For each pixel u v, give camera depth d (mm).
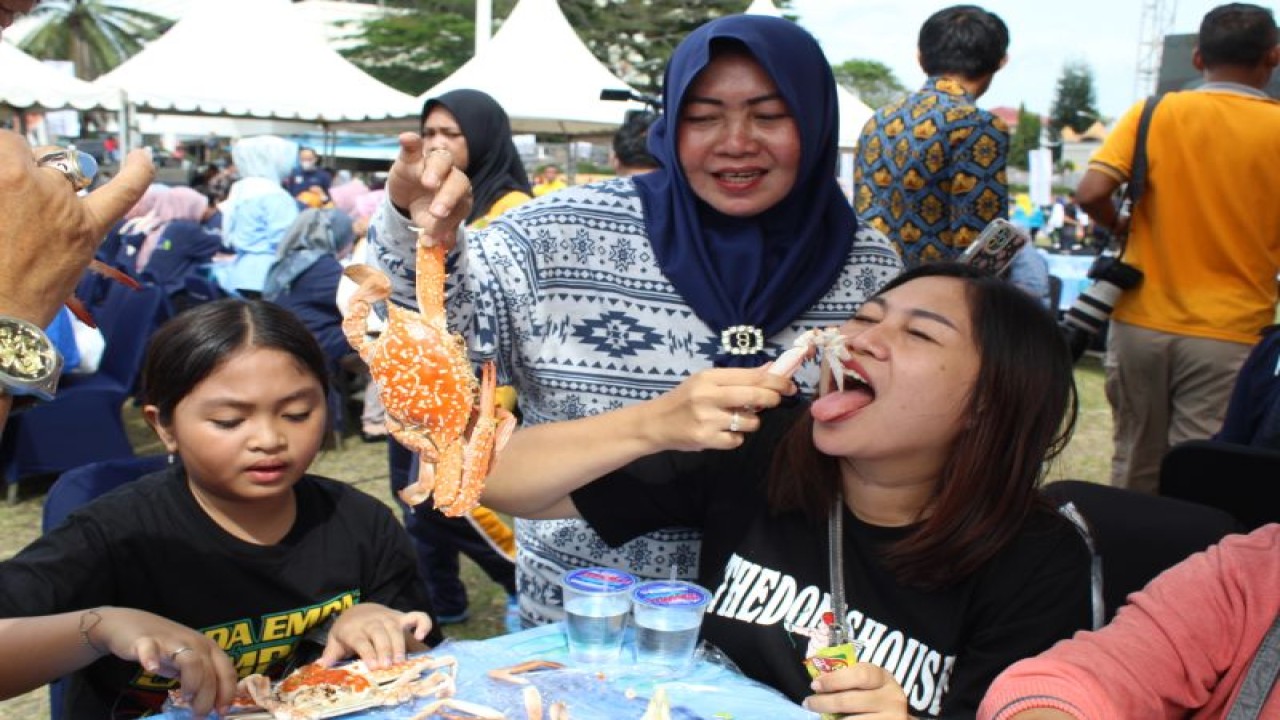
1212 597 1320
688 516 1806
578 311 1823
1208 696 1305
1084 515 1986
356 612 1695
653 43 30703
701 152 1762
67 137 14281
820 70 1808
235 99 9594
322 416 1788
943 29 3551
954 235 3402
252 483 1689
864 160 3645
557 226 1814
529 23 9859
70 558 1650
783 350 1874
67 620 1468
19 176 958
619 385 1843
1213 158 3434
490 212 3553
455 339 1250
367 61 32375
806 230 1858
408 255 1488
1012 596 1492
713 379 1451
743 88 1724
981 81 3574
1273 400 2689
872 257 1976
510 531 3348
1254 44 3424
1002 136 3348
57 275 1008
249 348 1661
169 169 14195
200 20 9945
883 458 1529
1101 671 1244
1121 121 3725
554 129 11625
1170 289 3592
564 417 1887
